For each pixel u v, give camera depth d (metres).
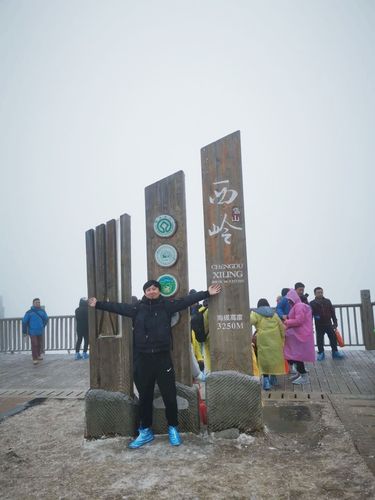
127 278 4.80
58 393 7.09
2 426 5.18
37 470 3.79
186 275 4.91
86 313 11.62
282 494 3.15
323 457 3.85
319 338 9.60
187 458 3.94
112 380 4.67
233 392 4.55
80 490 3.35
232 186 4.91
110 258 4.90
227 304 4.77
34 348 11.20
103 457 4.05
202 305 7.64
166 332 4.33
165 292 4.93
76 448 4.34
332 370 8.33
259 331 6.91
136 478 3.54
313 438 4.39
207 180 5.02
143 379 4.29
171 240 5.00
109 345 4.72
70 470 3.77
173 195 5.05
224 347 4.73
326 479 3.38
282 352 6.86
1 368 10.43
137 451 4.17
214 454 4.02
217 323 4.77
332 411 5.38
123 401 4.57
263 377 7.20
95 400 4.61
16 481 3.57
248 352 4.67
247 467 3.68
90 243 5.05
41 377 8.93
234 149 4.96
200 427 4.71
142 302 4.46
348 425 4.75
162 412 4.64
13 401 6.57
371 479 3.34
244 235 4.82
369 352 10.44
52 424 5.23
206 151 5.05
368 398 6.05
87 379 8.48
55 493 3.31
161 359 4.31
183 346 4.77
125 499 3.17
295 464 3.71
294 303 7.65
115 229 4.93
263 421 5.03
